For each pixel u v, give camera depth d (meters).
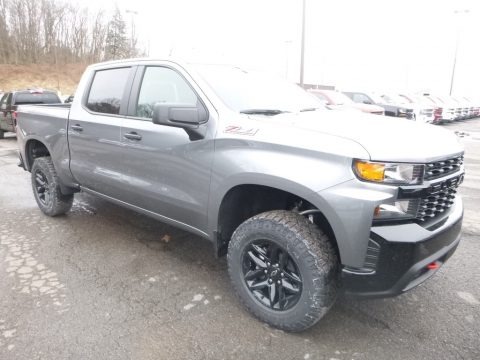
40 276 3.31
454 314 2.83
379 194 2.14
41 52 48.94
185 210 3.07
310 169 2.31
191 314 2.80
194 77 3.08
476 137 15.19
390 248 2.15
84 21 52.69
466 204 5.62
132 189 3.47
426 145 2.38
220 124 2.78
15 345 2.44
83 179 4.08
